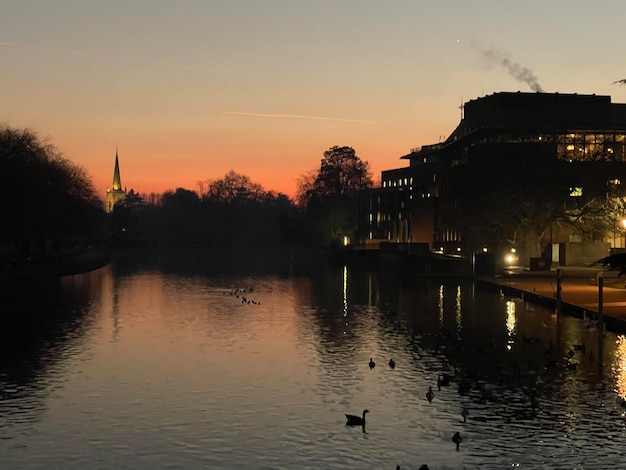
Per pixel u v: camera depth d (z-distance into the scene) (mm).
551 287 111688
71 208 170125
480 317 90312
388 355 67312
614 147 169000
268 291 128750
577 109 191625
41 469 40656
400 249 187375
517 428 45906
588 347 68875
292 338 76812
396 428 46156
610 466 40031
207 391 55125
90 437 45344
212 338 77125
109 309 101375
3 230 127812
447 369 60969
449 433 45125
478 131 175500
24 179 126250
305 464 40906
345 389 55281
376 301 110250
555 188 141625
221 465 41000
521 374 58812
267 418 48562
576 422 46812
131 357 67250
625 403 49875
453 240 195625
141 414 49656
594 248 152500
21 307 103250
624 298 95375
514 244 146625
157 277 163875
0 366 63594
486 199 152125
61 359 66438
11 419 48688
